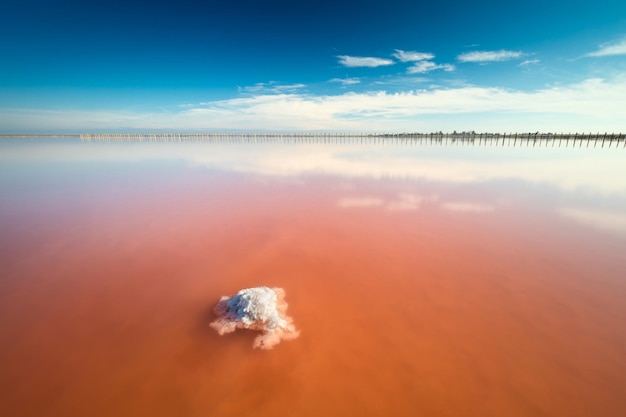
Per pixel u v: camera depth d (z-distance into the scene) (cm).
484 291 546
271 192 1376
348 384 350
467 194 1328
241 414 314
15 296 525
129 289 549
